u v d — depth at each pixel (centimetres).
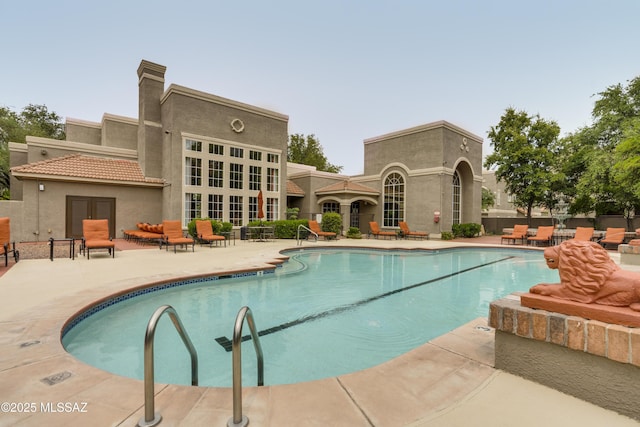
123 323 481
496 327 255
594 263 222
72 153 1667
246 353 391
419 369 262
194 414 201
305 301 621
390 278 840
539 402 211
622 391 196
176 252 1109
